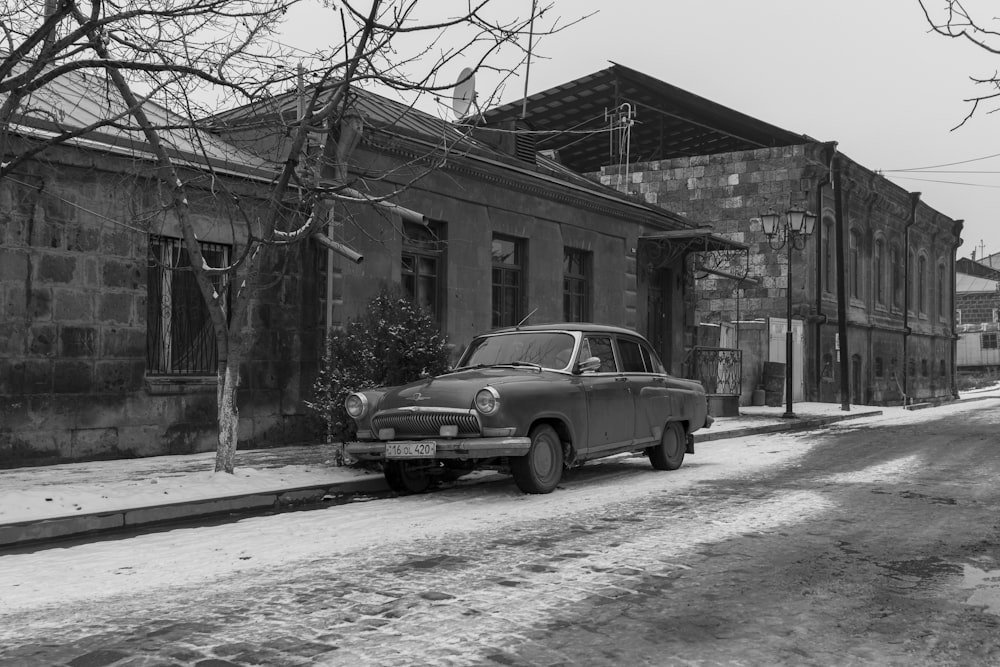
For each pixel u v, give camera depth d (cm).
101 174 1127
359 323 1090
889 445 1523
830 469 1154
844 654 407
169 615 467
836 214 3088
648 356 1130
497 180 1709
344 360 1069
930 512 798
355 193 1195
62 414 1087
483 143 1828
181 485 865
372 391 959
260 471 966
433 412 875
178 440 1209
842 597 505
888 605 489
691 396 1184
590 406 973
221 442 948
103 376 1127
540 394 901
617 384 1026
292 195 1322
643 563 588
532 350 1006
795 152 2972
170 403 1201
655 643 420
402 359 1058
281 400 1344
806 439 1681
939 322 4391
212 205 1245
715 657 401
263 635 430
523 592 511
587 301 2038
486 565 582
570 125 3422
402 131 1417
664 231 2270
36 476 950
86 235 1113
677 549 633
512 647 412
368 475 999
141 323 1170
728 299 3064
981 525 733
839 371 3156
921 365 4134
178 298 1233
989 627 451
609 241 2088
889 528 718
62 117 960
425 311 1112
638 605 485
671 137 3553
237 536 699
